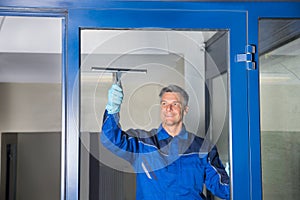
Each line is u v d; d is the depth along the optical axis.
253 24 1.42
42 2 1.36
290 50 1.44
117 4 1.38
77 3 1.37
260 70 1.42
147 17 1.39
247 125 1.40
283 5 1.43
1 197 4.38
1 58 3.04
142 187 1.36
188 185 1.38
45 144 4.82
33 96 4.12
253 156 1.39
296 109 1.43
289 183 1.41
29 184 4.78
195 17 1.40
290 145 1.42
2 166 4.33
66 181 1.34
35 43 2.83
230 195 1.38
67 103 1.35
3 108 4.08
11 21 2.74
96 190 1.35
